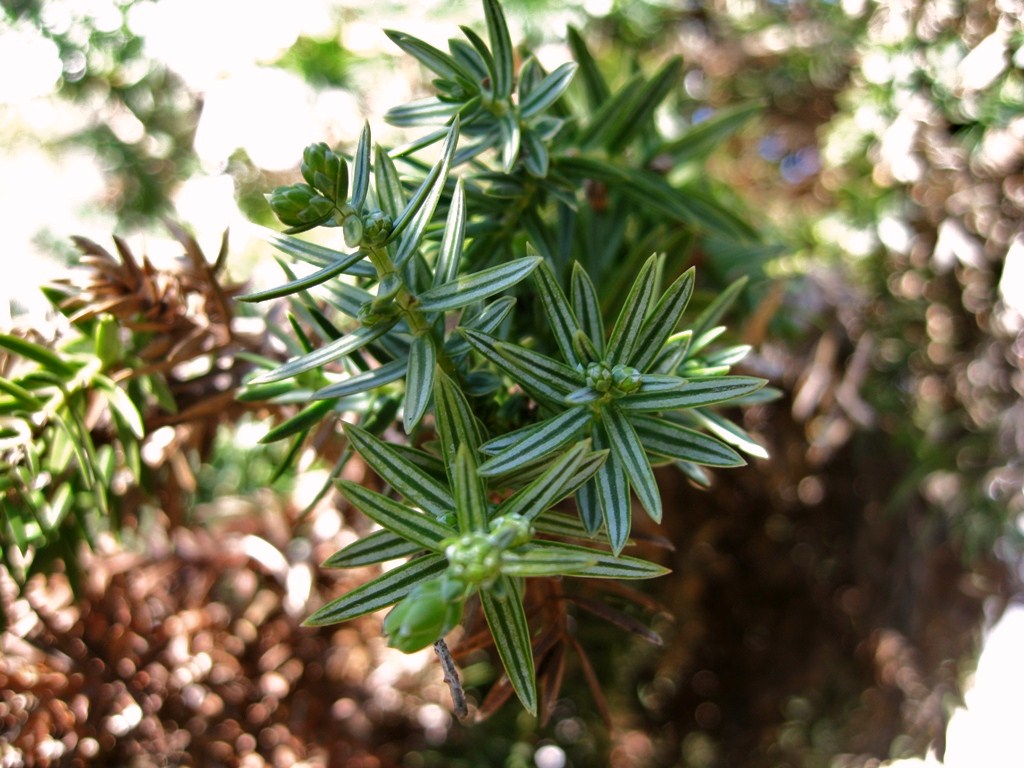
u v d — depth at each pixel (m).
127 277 0.14
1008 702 0.24
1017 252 0.19
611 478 0.10
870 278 0.21
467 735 0.20
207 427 0.15
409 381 0.10
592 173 0.15
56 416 0.13
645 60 0.23
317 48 0.23
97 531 0.16
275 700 0.17
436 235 0.13
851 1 0.19
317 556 0.17
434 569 0.10
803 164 0.24
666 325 0.11
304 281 0.10
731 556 0.23
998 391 0.20
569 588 0.13
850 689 0.23
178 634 0.17
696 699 0.23
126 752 0.16
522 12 0.22
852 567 0.22
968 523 0.20
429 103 0.13
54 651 0.15
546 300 0.11
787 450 0.21
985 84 0.17
